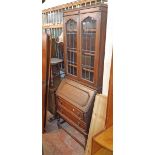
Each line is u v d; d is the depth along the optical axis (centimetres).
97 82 201
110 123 165
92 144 153
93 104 199
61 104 244
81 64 219
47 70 242
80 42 212
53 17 334
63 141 235
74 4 266
